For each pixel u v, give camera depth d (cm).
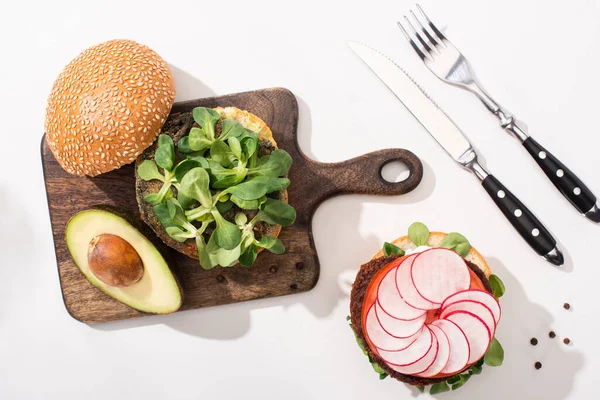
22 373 60
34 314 60
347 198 58
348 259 58
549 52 58
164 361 59
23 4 59
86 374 60
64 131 52
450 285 50
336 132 58
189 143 52
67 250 57
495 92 58
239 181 51
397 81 57
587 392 57
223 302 57
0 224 59
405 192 57
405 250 55
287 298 58
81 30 59
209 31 59
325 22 58
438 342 50
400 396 58
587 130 58
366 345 53
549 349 58
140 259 53
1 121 59
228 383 59
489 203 57
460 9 58
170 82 54
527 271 57
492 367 58
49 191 57
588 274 57
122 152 52
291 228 57
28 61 59
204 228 52
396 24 58
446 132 56
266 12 59
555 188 57
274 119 57
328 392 59
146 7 59
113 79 52
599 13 58
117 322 59
